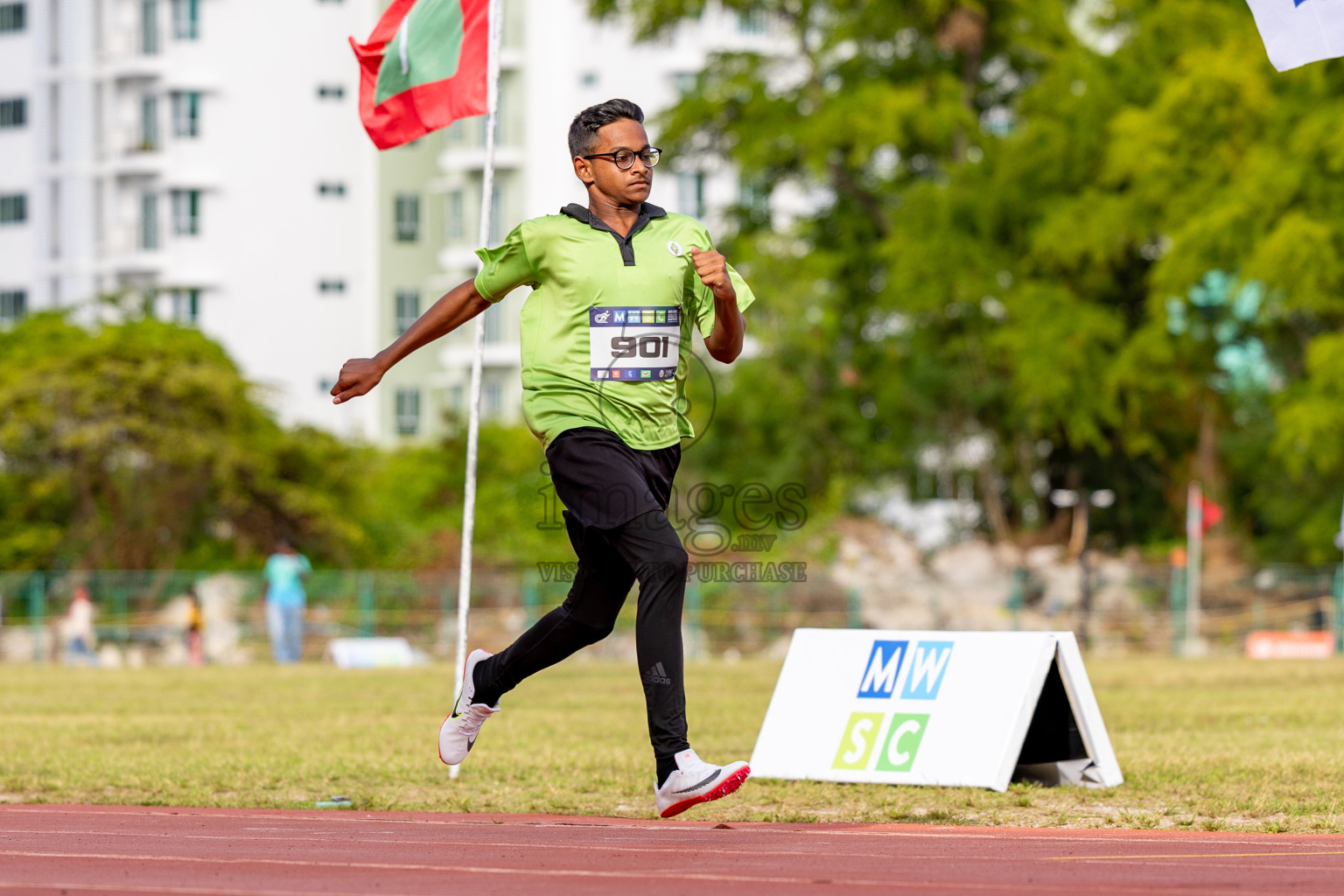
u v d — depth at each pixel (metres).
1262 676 42.31
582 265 12.36
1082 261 92.00
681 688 12.02
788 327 93.88
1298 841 12.40
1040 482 99.31
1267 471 94.38
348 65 132.25
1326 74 83.06
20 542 85.31
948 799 16.25
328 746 22.52
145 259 129.88
